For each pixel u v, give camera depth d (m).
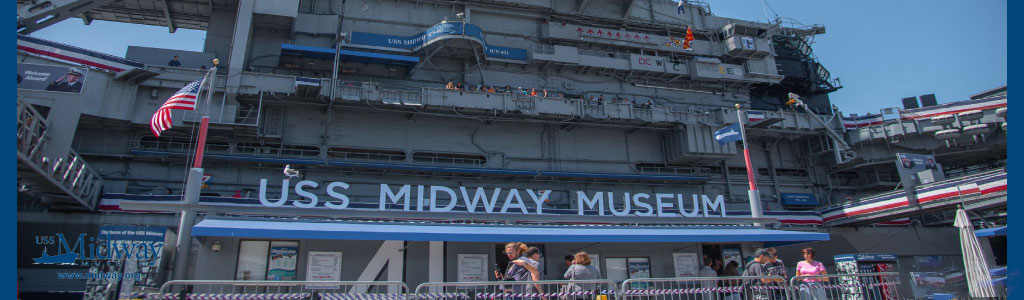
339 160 30.84
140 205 14.45
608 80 39.00
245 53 30.45
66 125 24.02
